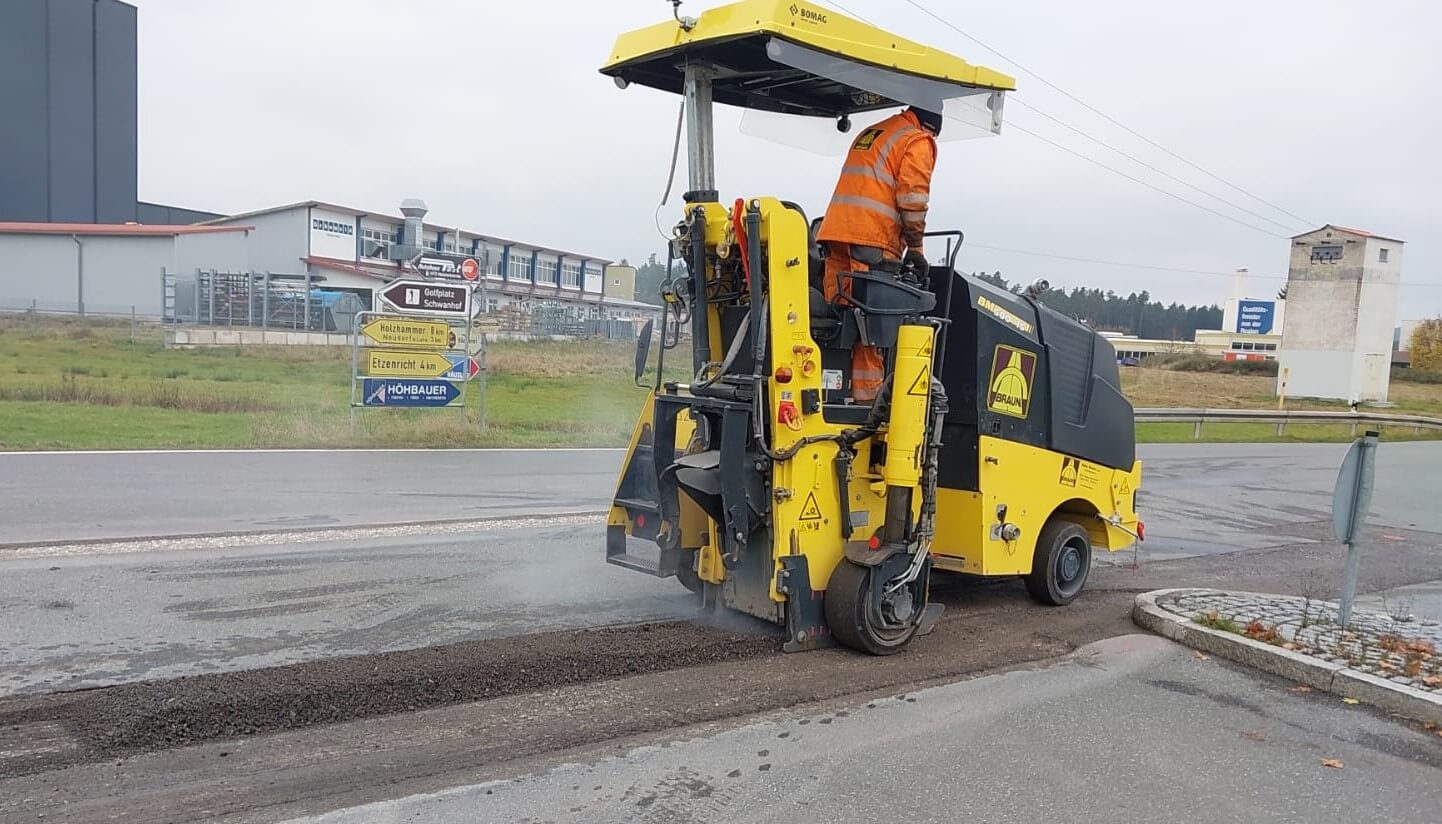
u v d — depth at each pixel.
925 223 5.52
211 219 71.62
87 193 62.56
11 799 3.54
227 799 3.59
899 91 5.52
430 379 16.53
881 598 5.48
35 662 4.99
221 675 4.81
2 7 57.44
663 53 5.42
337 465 12.68
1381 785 4.14
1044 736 4.54
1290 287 45.34
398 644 5.46
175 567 7.03
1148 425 28.23
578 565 7.47
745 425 5.18
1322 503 13.62
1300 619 6.34
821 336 5.64
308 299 37.22
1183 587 8.03
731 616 6.14
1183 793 4.00
